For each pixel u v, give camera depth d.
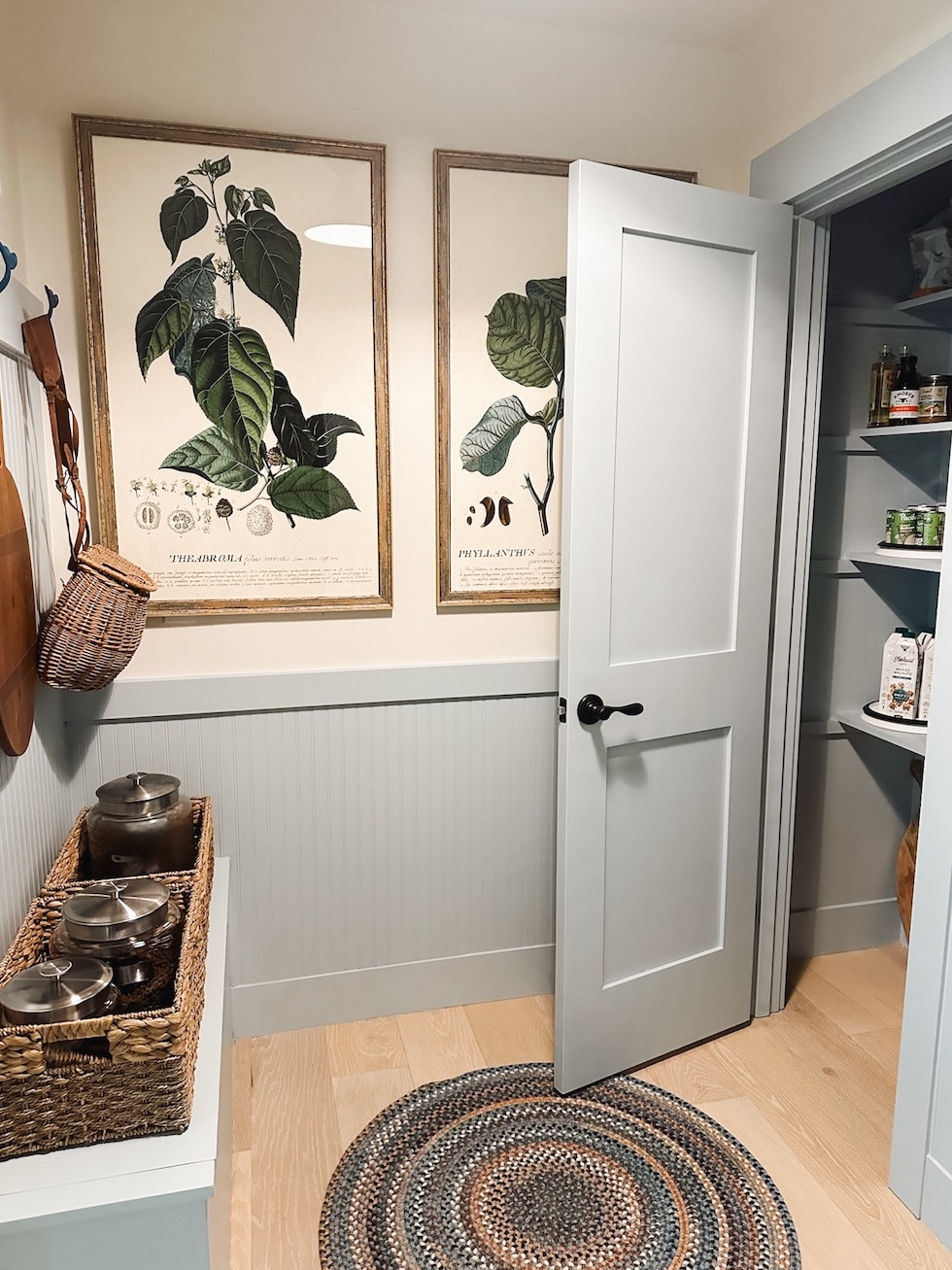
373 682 2.18
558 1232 1.67
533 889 2.41
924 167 1.73
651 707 1.98
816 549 2.45
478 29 2.02
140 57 1.85
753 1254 1.62
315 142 1.93
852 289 2.38
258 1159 1.83
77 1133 1.18
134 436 1.95
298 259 1.97
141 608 1.75
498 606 2.24
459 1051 2.19
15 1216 1.07
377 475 2.09
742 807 2.19
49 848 1.78
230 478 2.01
